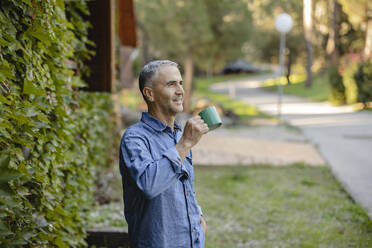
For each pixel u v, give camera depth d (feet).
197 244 6.85
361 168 26.58
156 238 6.38
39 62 8.76
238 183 24.13
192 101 75.10
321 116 59.52
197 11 55.72
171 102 6.82
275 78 193.88
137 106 51.78
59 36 9.99
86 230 13.89
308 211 18.70
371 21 87.86
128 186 6.59
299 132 44.73
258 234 16.06
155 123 6.86
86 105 14.98
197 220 7.00
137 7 57.52
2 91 7.10
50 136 9.38
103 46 13.71
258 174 26.25
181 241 6.53
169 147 6.81
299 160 30.14
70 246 11.57
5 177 5.88
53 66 9.62
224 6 59.00
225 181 24.47
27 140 8.07
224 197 21.27
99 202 18.19
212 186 23.49
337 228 16.34
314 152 33.14
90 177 15.17
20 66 8.04
